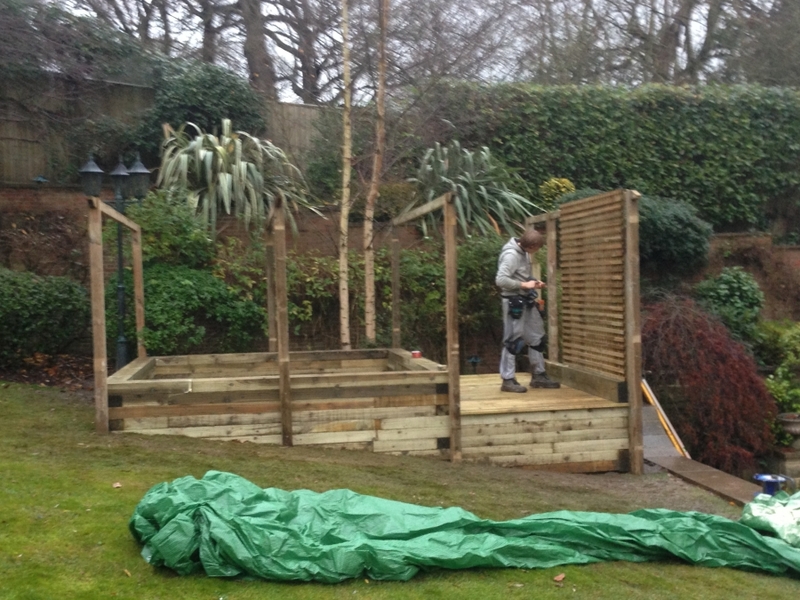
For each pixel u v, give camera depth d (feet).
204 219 33.50
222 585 12.01
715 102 45.29
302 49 53.16
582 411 23.11
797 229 47.37
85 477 16.57
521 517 16.71
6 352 31.04
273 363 27.91
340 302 32.89
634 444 23.16
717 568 15.23
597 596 12.99
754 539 15.57
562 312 28.58
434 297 34.73
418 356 25.93
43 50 40.57
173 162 34.99
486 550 13.69
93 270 21.03
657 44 63.93
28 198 37.11
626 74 63.72
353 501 14.61
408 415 22.20
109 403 21.30
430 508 14.74
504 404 23.43
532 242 25.26
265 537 12.52
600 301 25.08
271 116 44.42
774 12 62.39
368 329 31.14
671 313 32.07
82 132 41.19
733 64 62.39
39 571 11.74
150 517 12.73
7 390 27.45
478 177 39.42
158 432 21.35
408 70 35.01
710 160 45.32
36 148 41.22
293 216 37.19
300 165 42.45
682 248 39.29
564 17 62.85
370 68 35.14
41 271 35.63
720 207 45.73
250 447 20.86
